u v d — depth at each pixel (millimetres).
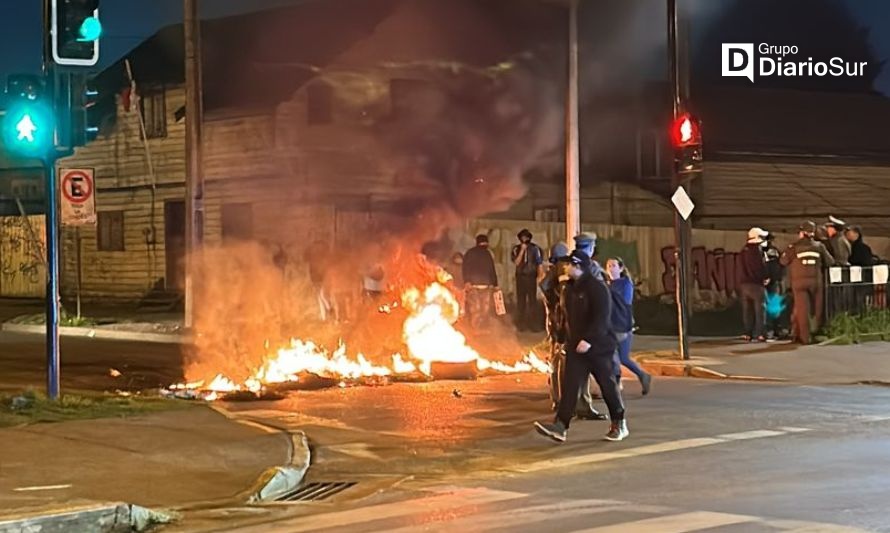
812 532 7902
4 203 40719
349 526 8617
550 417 14031
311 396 16094
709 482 9930
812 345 21828
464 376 18094
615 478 10258
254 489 9875
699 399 15648
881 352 20781
